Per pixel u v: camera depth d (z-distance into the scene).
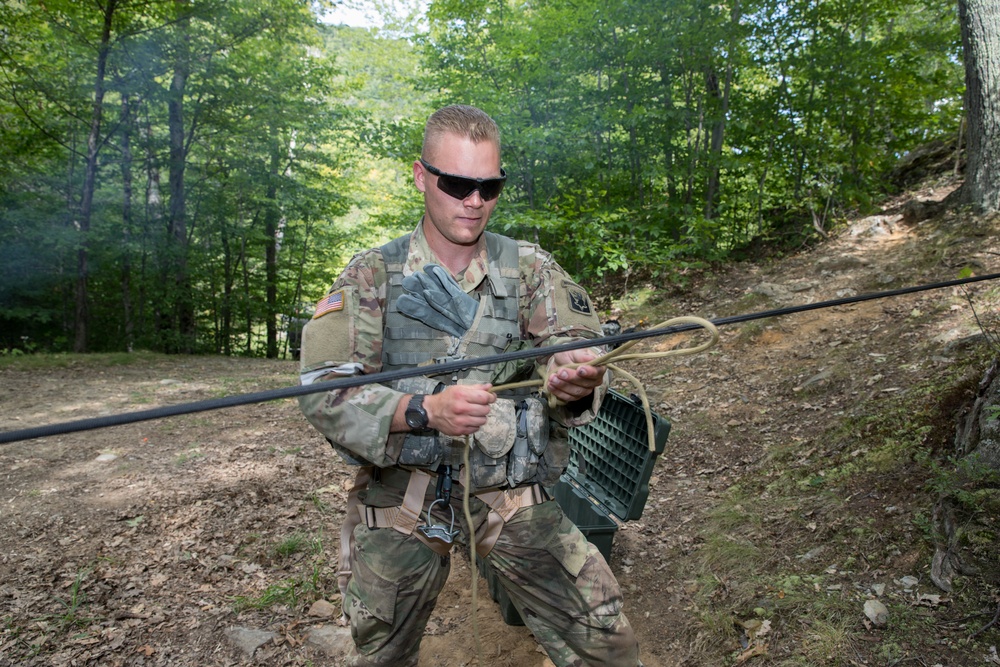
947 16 9.43
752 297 7.37
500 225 9.55
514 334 1.91
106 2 12.80
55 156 14.02
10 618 3.00
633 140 9.59
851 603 2.68
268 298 19.17
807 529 3.25
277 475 4.79
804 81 9.24
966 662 2.29
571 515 3.32
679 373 6.08
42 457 5.25
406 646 1.91
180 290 15.78
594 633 1.86
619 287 9.68
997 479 2.92
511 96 10.19
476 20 11.31
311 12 15.41
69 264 15.36
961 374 4.11
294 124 15.76
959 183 8.37
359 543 1.87
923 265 6.66
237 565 3.52
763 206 10.02
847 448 3.91
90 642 2.86
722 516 3.58
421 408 1.65
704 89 9.86
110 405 7.46
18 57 12.95
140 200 17.94
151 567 3.49
